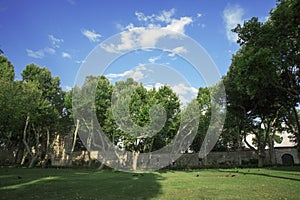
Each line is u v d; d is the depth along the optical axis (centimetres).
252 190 876
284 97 2055
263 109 2503
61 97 3183
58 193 845
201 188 945
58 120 3084
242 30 1599
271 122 2953
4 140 3269
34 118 2692
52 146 3450
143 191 880
